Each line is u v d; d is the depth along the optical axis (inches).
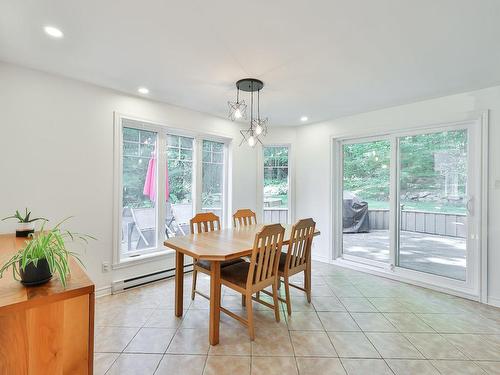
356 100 125.0
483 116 108.7
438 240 125.3
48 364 40.3
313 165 171.2
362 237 154.8
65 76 100.1
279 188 182.9
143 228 130.3
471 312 100.9
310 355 74.7
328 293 118.5
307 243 106.4
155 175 134.5
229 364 70.6
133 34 71.5
